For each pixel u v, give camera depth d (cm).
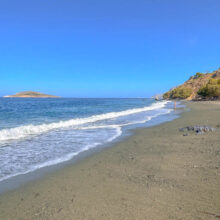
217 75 12719
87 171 482
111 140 894
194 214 271
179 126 1226
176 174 423
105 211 288
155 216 270
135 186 372
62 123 1457
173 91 15300
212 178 388
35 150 711
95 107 4278
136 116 2112
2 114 2255
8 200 341
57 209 302
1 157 621
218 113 2123
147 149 685
